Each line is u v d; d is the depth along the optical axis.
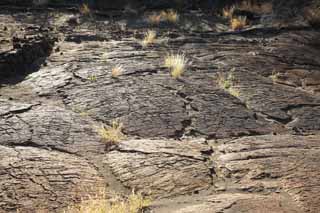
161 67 10.29
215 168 5.88
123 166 5.80
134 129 7.09
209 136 7.05
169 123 7.36
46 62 10.62
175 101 8.27
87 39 13.77
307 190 5.29
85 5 19.72
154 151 6.24
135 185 5.36
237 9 19.91
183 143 6.63
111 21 17.61
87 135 6.72
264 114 8.20
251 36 15.69
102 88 8.71
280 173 5.72
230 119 7.73
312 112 8.51
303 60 12.51
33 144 6.32
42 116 7.28
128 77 9.43
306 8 19.73
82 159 6.00
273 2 21.81
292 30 16.81
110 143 6.51
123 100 8.14
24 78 9.55
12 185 5.21
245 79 10.00
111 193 5.16
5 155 5.91
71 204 4.90
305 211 4.81
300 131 7.68
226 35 15.70
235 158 6.17
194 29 16.80
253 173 5.72
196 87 9.10
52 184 5.29
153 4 21.45
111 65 10.27
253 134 7.32
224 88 9.30
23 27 14.78
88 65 10.27
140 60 10.80
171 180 5.47
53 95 8.46
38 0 20.64
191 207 4.82
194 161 5.99
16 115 7.25
